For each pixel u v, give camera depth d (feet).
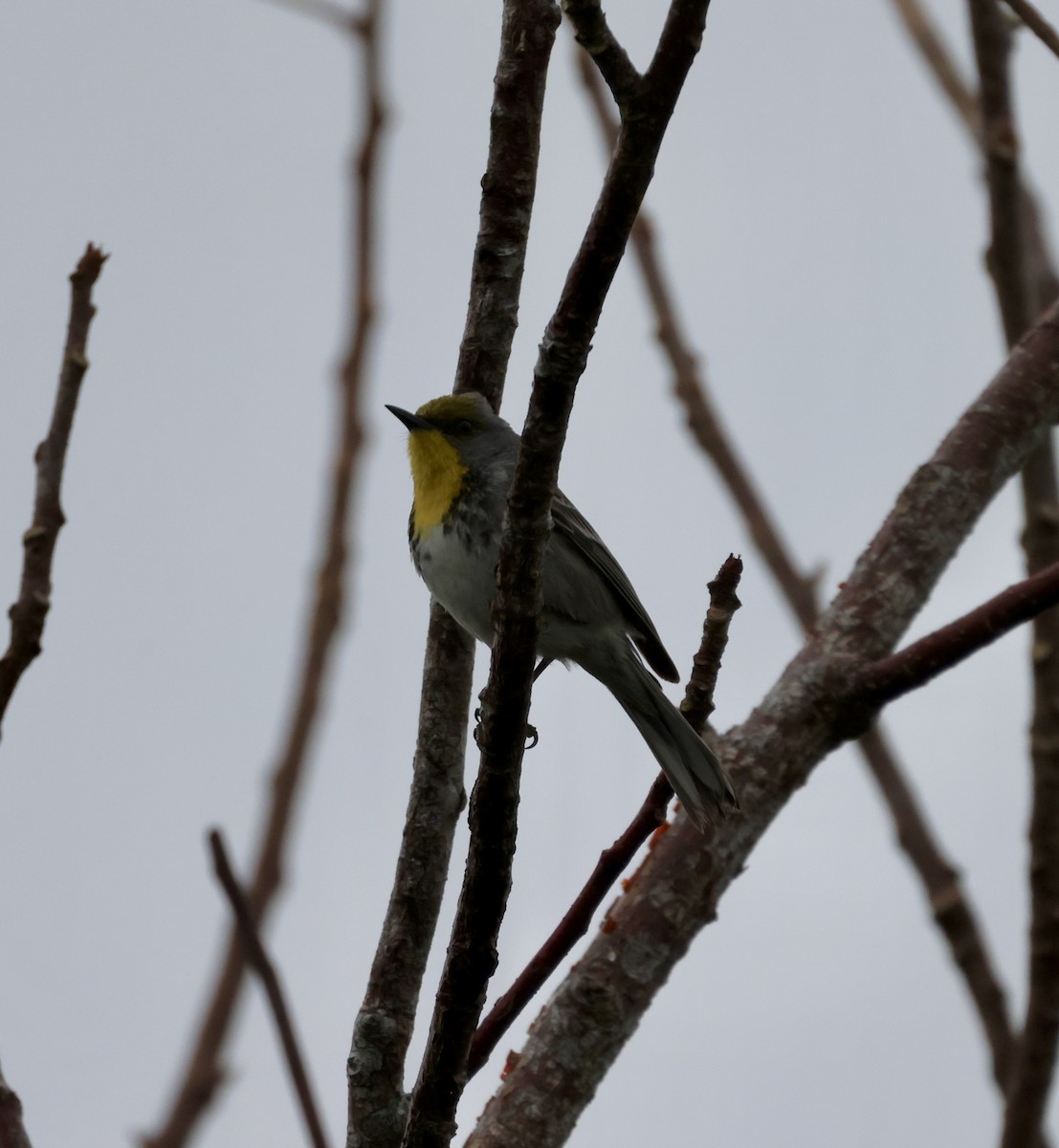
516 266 32.68
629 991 29.78
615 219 22.52
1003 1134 32.42
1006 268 37.81
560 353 23.65
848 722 31.76
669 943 30.25
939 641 31.12
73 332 26.03
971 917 35.65
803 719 31.81
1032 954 32.71
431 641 30.96
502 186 32.19
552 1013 29.91
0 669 24.67
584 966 30.17
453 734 30.35
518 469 24.58
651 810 26.08
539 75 32.12
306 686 31.94
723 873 30.94
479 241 32.58
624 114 21.79
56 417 25.58
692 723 25.80
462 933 24.73
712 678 25.46
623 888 31.37
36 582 24.94
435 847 29.45
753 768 31.42
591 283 23.06
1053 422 35.88
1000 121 37.73
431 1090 24.73
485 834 24.79
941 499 34.37
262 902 30.01
